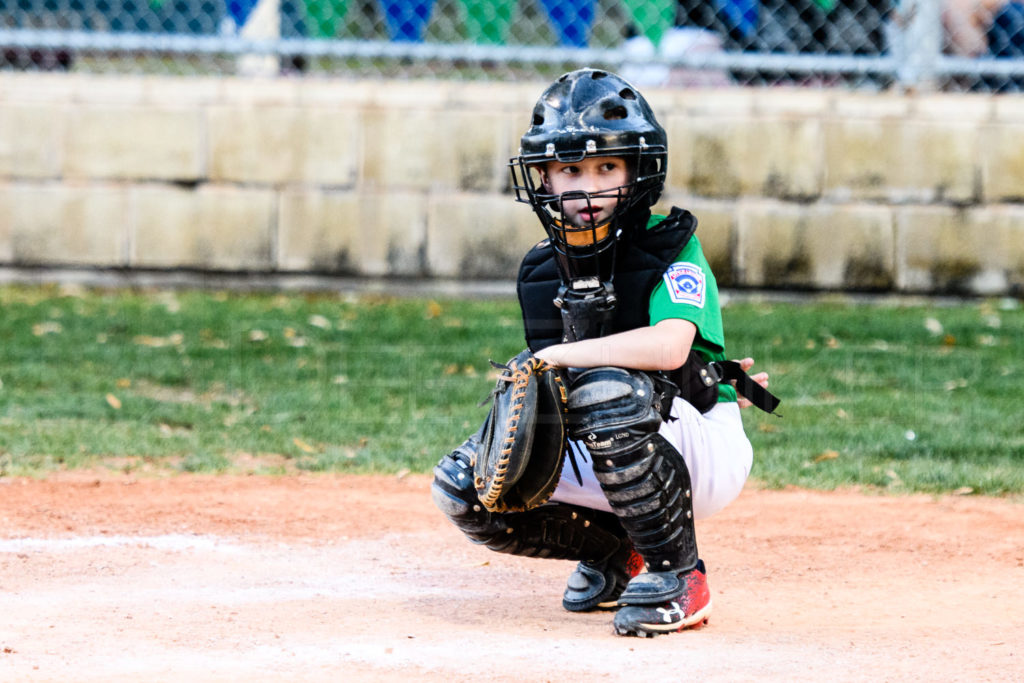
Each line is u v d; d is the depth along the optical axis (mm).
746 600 11133
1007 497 15781
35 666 8562
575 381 9445
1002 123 30016
